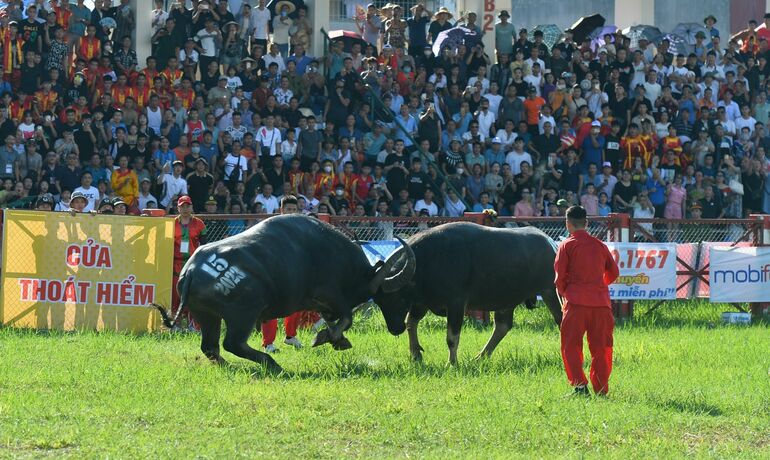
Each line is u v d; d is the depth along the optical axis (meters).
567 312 13.12
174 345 17.44
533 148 30.44
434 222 22.50
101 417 11.48
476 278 15.88
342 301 15.54
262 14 30.81
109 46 28.11
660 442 10.86
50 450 10.20
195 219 20.34
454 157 29.53
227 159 26.69
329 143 28.23
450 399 12.62
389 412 11.83
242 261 14.52
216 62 28.75
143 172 25.89
